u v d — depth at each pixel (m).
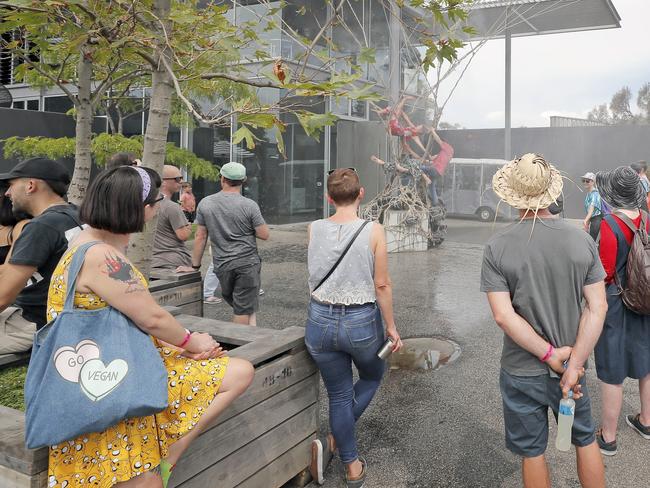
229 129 15.66
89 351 1.65
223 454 2.47
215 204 4.63
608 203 3.40
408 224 11.88
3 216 3.03
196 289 4.66
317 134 2.79
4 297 2.43
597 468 2.42
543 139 20.11
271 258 11.08
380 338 2.92
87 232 1.86
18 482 1.78
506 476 3.20
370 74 14.48
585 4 16.69
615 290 3.34
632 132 18.83
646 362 3.42
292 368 2.92
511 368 2.45
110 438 1.71
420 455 3.45
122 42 2.66
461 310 7.11
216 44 2.99
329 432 3.75
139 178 1.86
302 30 13.80
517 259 2.36
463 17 3.42
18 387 2.76
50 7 2.68
